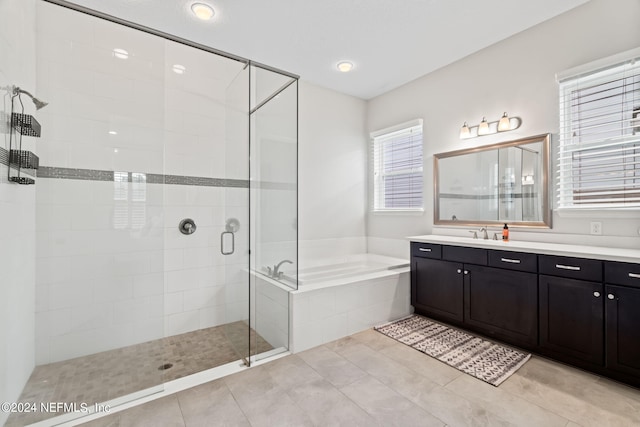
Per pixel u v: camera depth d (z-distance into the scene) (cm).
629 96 211
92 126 222
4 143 154
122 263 228
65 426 155
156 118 245
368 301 279
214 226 296
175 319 277
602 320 186
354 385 188
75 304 211
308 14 234
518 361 214
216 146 298
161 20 238
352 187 413
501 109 280
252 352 229
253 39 268
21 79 179
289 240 268
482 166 295
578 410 162
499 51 282
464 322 264
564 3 226
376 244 414
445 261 279
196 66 288
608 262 183
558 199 244
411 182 372
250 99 270
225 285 297
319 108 381
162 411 166
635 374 173
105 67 227
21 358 176
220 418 160
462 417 158
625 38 210
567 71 234
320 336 247
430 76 345
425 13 234
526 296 222
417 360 219
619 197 214
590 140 228
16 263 170
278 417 160
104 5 219
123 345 224
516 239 269
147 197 239
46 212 205
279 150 271
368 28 253
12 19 165
